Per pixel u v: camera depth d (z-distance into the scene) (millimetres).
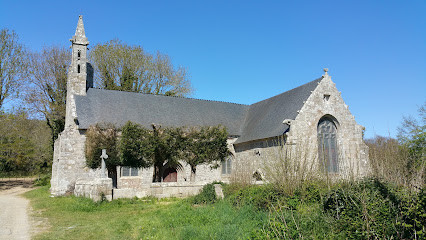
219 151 22891
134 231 10617
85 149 21734
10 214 14648
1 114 32406
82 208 15312
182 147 22156
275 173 14297
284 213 9562
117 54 42156
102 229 11070
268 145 24469
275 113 27391
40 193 25250
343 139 24219
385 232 6680
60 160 22984
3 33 31891
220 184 17734
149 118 28000
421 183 9133
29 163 44844
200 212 12609
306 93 25156
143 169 25156
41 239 9820
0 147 34125
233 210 12523
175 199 18875
